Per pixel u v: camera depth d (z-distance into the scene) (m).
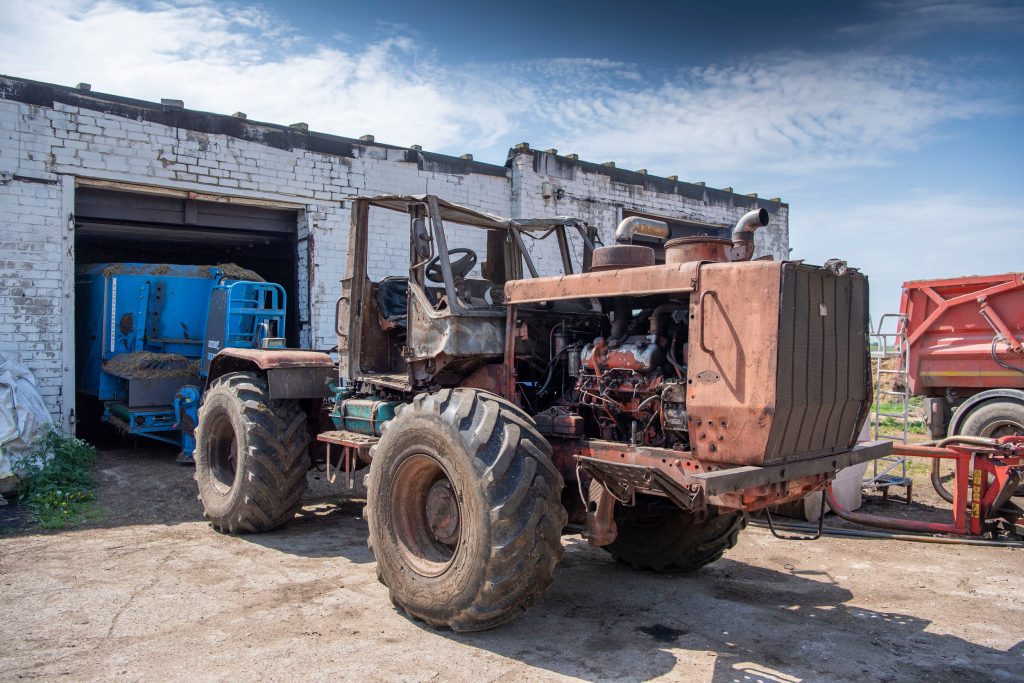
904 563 4.77
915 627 3.63
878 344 7.40
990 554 4.98
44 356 7.42
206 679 2.93
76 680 2.91
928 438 9.97
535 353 4.21
